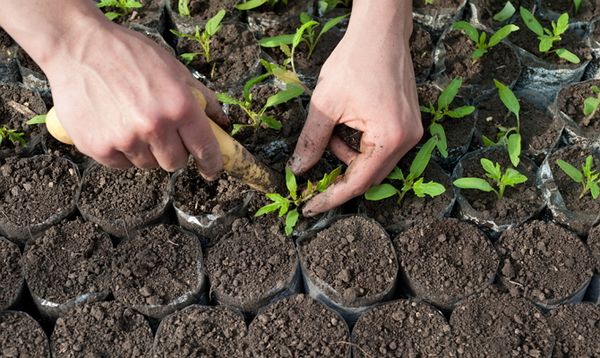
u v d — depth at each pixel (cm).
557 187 91
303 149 87
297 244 88
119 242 90
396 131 82
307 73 100
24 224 89
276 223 89
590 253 89
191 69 99
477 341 84
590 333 85
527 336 85
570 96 98
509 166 94
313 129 86
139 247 88
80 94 74
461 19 105
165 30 105
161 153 75
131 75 73
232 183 90
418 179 91
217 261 88
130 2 100
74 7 75
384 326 85
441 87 99
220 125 85
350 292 85
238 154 81
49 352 84
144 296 86
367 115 83
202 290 87
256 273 87
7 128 94
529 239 89
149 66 74
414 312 86
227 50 100
